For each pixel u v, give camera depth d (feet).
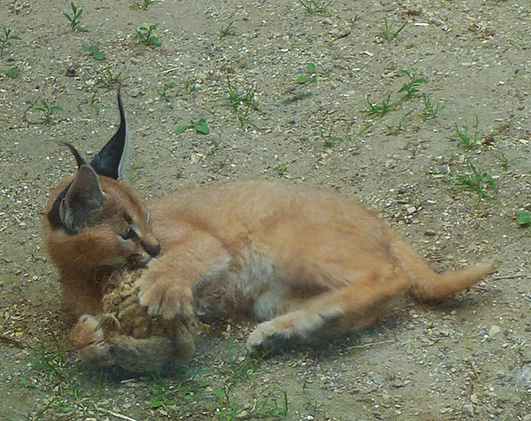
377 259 23.86
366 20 40.19
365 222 24.62
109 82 37.11
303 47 38.63
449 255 26.12
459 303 24.20
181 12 42.06
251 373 22.12
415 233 27.25
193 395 21.45
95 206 22.56
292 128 33.50
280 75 36.91
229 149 32.53
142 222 23.13
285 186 25.40
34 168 32.04
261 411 20.57
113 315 22.33
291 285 24.43
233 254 24.41
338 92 35.45
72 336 22.77
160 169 31.58
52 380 22.20
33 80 37.47
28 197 30.50
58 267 23.68
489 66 35.76
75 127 34.42
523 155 30.14
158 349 22.44
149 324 22.31
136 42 39.75
